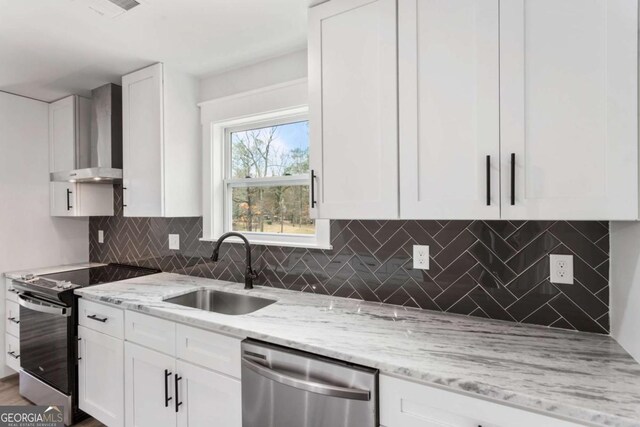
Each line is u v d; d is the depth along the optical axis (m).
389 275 1.71
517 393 0.88
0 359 2.63
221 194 2.41
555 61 1.06
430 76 1.26
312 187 1.51
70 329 2.05
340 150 1.45
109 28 1.73
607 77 1.00
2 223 2.65
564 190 1.05
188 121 2.34
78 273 2.55
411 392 1.03
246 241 2.04
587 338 1.24
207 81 2.39
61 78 2.39
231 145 2.43
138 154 2.29
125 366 1.80
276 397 1.26
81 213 2.73
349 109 1.43
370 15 1.38
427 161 1.27
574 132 1.04
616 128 0.99
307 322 1.44
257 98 2.13
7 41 1.85
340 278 1.84
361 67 1.40
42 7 1.53
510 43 1.12
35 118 2.83
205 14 1.61
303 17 1.64
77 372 2.07
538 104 1.09
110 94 2.46
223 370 1.43
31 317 2.26
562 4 1.05
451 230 1.55
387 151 1.34
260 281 2.12
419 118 1.28
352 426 1.11
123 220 2.90
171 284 2.17
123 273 2.55
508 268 1.44
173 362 1.60
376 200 1.37
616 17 0.99
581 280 1.31
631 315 1.08
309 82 1.53
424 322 1.43
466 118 1.20
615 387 0.90
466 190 1.20
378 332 1.32
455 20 1.22
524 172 1.10
